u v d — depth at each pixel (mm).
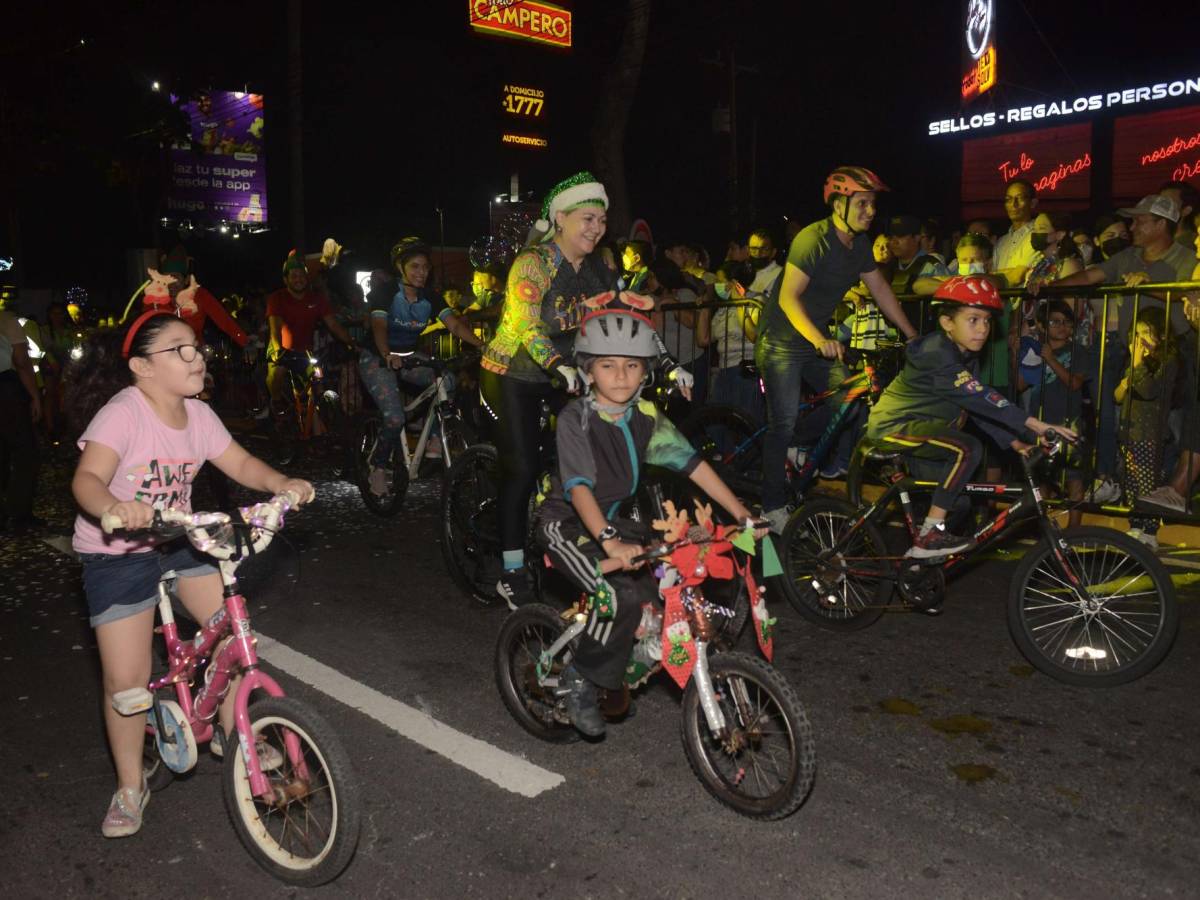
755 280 8578
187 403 3375
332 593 5969
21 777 3896
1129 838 3219
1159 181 17266
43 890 3170
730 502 3453
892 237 7777
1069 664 4559
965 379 4656
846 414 6031
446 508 5746
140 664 3289
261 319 15289
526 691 4105
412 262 7500
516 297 4730
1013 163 20000
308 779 3139
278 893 3109
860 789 3561
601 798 3574
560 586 5777
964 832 3279
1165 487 6145
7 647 5293
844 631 5094
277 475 3297
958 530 5133
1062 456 6473
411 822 3455
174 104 19250
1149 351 6105
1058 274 7234
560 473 3463
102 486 2996
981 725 4031
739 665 3258
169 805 3654
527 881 3107
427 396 7555
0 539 7516
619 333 3322
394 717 4281
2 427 7621
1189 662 4562
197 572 3391
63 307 13844
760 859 3172
